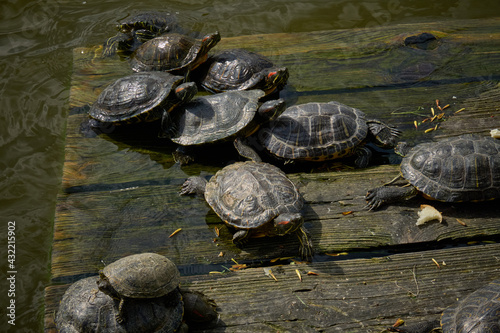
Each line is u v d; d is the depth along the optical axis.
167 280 3.05
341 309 3.49
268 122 4.91
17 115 5.93
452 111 5.48
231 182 4.05
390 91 5.83
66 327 3.08
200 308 3.28
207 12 7.76
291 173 4.79
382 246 4.02
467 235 4.05
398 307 3.51
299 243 4.00
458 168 4.09
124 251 3.97
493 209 4.24
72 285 3.37
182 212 4.32
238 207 3.84
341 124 4.75
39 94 6.22
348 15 7.73
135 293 2.94
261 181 3.96
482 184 4.06
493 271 3.78
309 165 4.89
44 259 4.47
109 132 5.28
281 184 4.00
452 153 4.17
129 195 4.51
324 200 4.37
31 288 4.23
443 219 4.16
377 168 4.75
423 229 4.10
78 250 3.97
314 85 5.94
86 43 7.02
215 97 5.02
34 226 4.75
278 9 7.84
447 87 5.86
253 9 7.83
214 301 3.52
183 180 4.70
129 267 3.02
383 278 3.72
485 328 2.98
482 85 5.88
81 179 4.69
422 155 4.27
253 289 3.64
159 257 3.20
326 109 4.85
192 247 4.00
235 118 4.78
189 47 5.92
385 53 6.50
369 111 5.50
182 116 4.97
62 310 3.17
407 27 7.02
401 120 5.36
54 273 3.80
